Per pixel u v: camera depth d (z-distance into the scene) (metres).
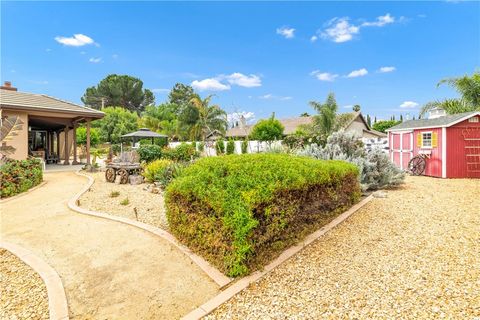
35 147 17.28
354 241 3.65
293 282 2.69
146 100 46.34
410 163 10.73
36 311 2.27
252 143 18.73
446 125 9.48
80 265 3.00
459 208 5.20
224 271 2.81
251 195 2.80
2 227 4.20
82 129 25.67
